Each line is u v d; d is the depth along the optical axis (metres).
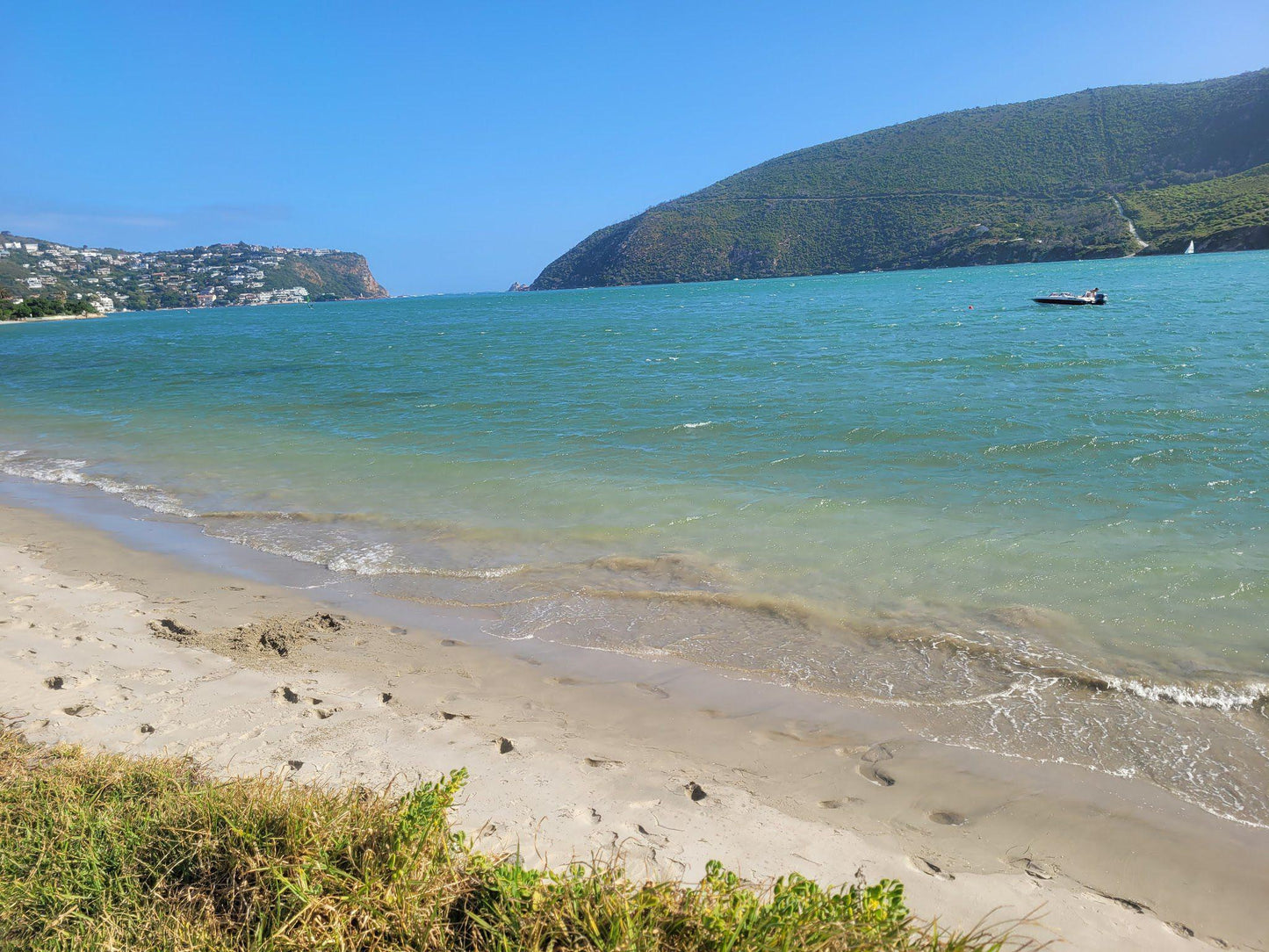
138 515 11.45
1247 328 27.61
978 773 4.81
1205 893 3.79
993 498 10.17
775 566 8.34
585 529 9.82
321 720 5.46
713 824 4.29
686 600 7.62
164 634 7.11
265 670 6.33
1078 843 4.16
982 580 7.70
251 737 5.18
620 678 6.18
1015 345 26.72
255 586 8.43
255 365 34.28
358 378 27.50
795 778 4.77
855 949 2.77
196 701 5.73
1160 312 36.59
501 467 13.09
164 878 3.35
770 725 5.43
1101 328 31.25
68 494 12.84
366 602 7.89
